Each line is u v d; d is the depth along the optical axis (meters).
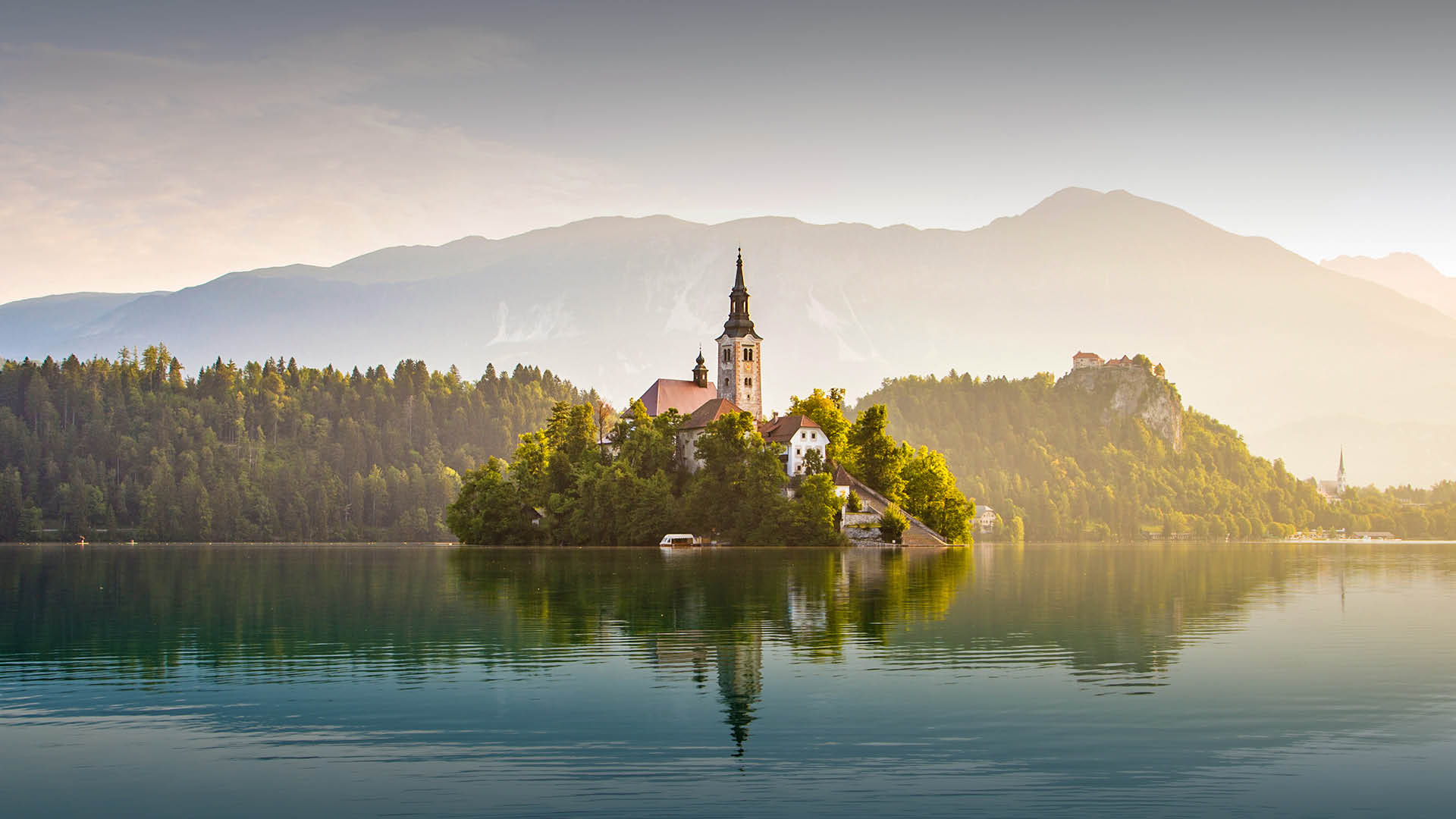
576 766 45.38
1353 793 42.25
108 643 75.81
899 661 67.69
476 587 119.62
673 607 97.50
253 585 125.31
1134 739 49.19
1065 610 96.12
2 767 45.62
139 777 44.47
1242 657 69.44
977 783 43.31
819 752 47.12
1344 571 166.62
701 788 42.78
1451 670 64.69
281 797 42.03
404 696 57.44
